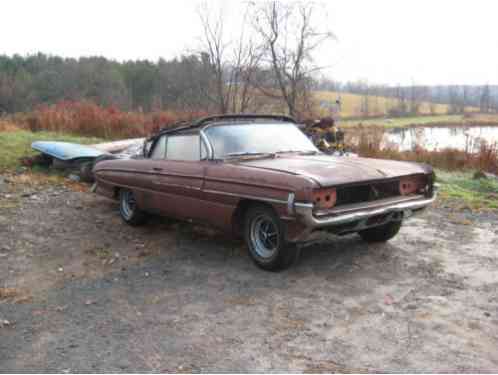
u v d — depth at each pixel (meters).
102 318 3.97
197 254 5.59
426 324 3.72
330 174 4.48
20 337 3.66
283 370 3.12
